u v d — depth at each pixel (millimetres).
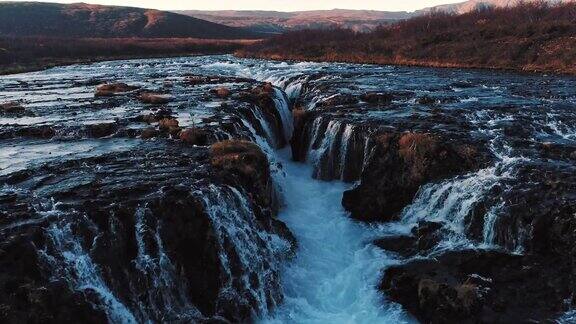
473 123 30875
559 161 24484
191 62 88438
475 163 24484
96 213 16578
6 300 13273
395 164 26062
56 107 35875
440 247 20438
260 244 19828
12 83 53250
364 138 28406
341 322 17812
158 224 17125
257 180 22500
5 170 21422
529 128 30109
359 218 25094
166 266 16562
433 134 27797
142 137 27297
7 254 14266
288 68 68625
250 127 32531
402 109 35250
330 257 21906
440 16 102562
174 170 21438
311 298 19250
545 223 19000
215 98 39156
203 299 16938
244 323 16984
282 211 25844
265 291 18516
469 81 50625
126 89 44781
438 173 24594
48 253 15000
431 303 17344
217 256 17562
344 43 94188
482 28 77938
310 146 32688
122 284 15578
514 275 18016
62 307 13828
